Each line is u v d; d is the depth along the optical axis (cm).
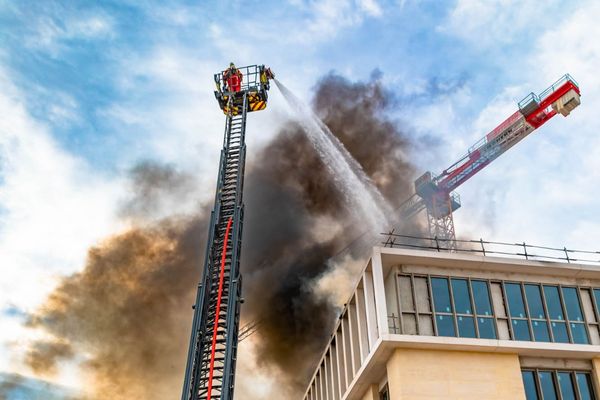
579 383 3069
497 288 3253
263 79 6047
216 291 4566
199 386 4031
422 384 2845
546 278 3325
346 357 3888
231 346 4062
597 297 3331
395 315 3091
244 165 5378
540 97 9294
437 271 3231
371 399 3350
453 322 3080
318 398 4953
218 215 4962
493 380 2914
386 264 3225
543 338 3123
